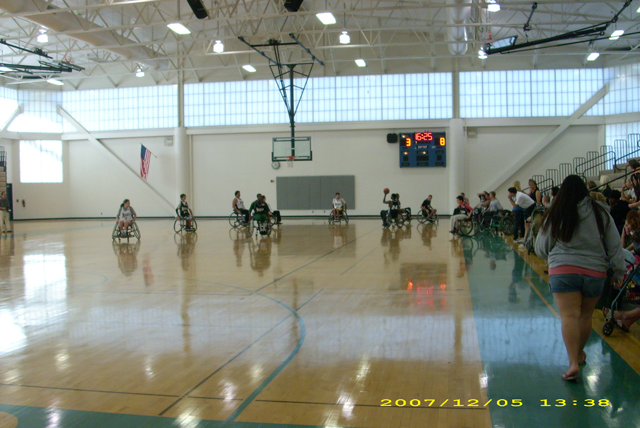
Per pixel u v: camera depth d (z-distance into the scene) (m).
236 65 20.80
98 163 24.97
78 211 25.33
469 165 22.27
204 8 13.21
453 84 22.19
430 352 3.89
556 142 21.72
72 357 3.96
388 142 22.84
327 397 3.08
